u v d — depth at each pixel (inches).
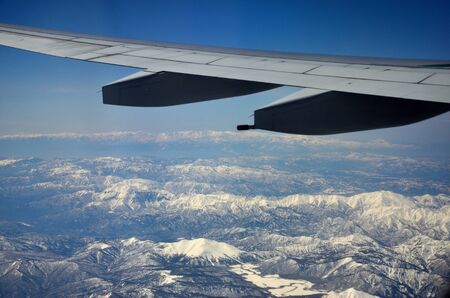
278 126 435.8
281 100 442.9
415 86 410.6
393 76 434.0
